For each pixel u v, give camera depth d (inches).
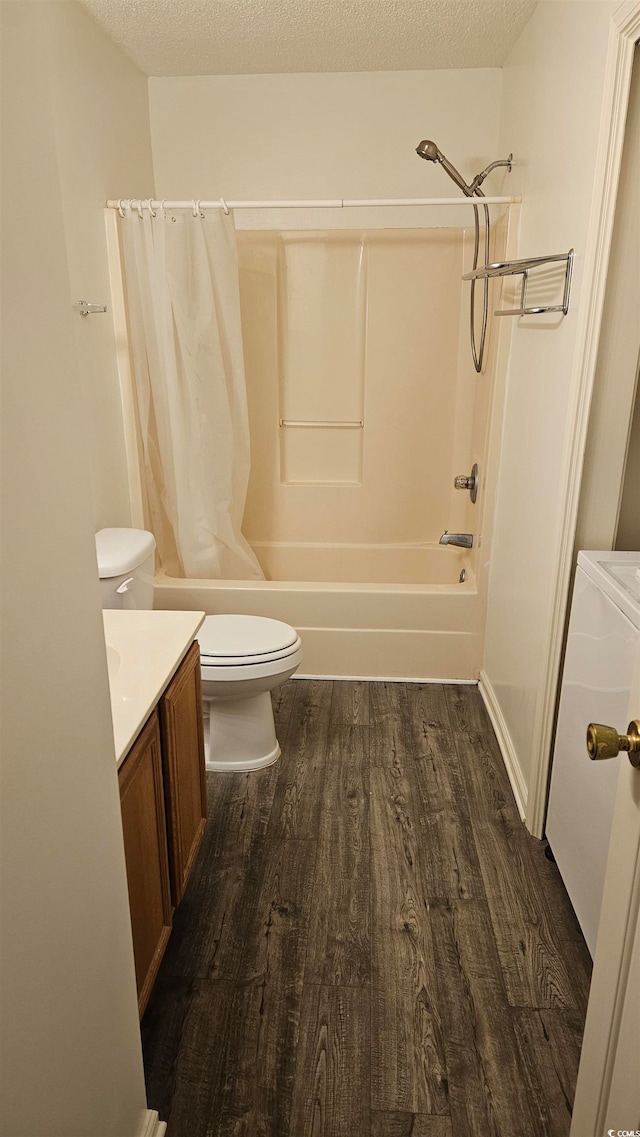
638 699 36.3
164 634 68.2
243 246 131.3
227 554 124.0
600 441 70.2
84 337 98.9
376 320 134.0
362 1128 53.1
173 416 113.5
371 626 119.3
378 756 100.1
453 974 65.9
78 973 36.6
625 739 34.4
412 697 116.6
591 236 65.7
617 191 63.3
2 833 28.0
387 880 77.3
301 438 142.6
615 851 38.7
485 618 117.7
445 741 104.0
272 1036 60.0
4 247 27.3
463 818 87.4
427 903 74.2
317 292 133.8
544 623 80.5
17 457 28.6
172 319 108.9
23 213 28.7
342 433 141.9
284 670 91.7
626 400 68.9
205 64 118.0
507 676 101.0
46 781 32.0
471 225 128.6
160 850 60.6
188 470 116.8
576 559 73.8
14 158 27.9
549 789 82.0
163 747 60.5
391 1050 58.9
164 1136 51.3
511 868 79.2
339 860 80.2
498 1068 57.5
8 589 28.1
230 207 104.1
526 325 95.3
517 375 100.6
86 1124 38.4
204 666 88.9
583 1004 62.9
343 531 145.9
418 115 124.3
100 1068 40.6
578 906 68.6
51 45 87.3
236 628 96.7
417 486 143.1
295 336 136.5
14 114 27.8
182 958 67.6
